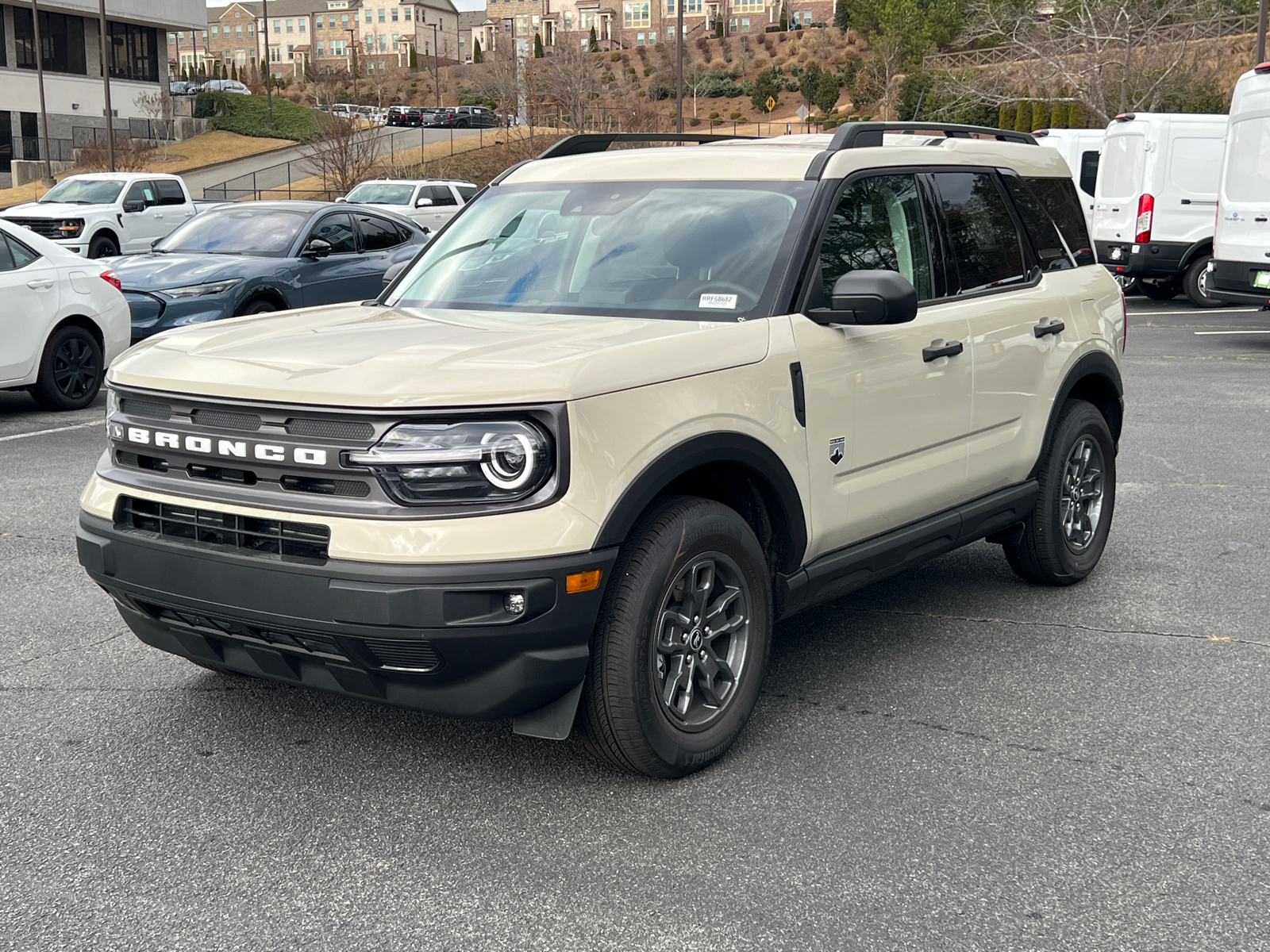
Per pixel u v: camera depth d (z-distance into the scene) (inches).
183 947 110.0
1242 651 189.2
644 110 2082.9
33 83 2192.4
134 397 140.3
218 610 131.6
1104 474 223.8
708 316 154.2
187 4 2452.0
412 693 129.2
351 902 117.6
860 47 4325.8
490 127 2866.6
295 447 126.6
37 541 251.6
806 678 177.2
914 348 171.0
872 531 169.8
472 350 133.8
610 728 135.3
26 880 121.6
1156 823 133.4
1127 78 1348.4
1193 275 740.0
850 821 133.6
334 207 513.0
